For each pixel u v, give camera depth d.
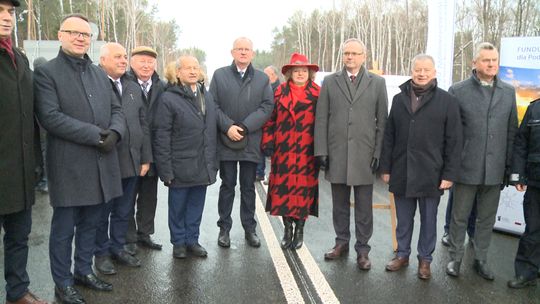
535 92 4.98
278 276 4.07
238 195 7.21
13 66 3.07
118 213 4.27
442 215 6.26
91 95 3.46
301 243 4.79
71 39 3.34
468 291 3.84
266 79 4.70
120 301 3.57
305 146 4.54
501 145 4.04
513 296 3.76
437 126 3.96
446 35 6.17
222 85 4.64
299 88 4.57
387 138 4.23
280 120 4.59
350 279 4.04
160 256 4.54
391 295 3.73
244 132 4.52
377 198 7.28
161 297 3.64
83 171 3.43
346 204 4.53
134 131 4.14
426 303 3.60
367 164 4.27
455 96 4.18
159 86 4.70
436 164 3.98
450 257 4.28
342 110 4.28
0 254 4.61
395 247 4.76
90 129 3.36
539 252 3.88
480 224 4.20
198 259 4.46
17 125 3.08
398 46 34.69
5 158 3.03
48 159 3.43
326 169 4.44
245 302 3.57
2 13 2.93
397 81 8.77
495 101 4.03
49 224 5.55
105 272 4.07
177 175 4.30
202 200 4.55
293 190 4.56
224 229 4.86
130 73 4.54
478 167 4.03
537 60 4.93
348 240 4.59
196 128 4.28
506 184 4.10
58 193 3.39
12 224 3.27
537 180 3.75
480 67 4.00
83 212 3.68
